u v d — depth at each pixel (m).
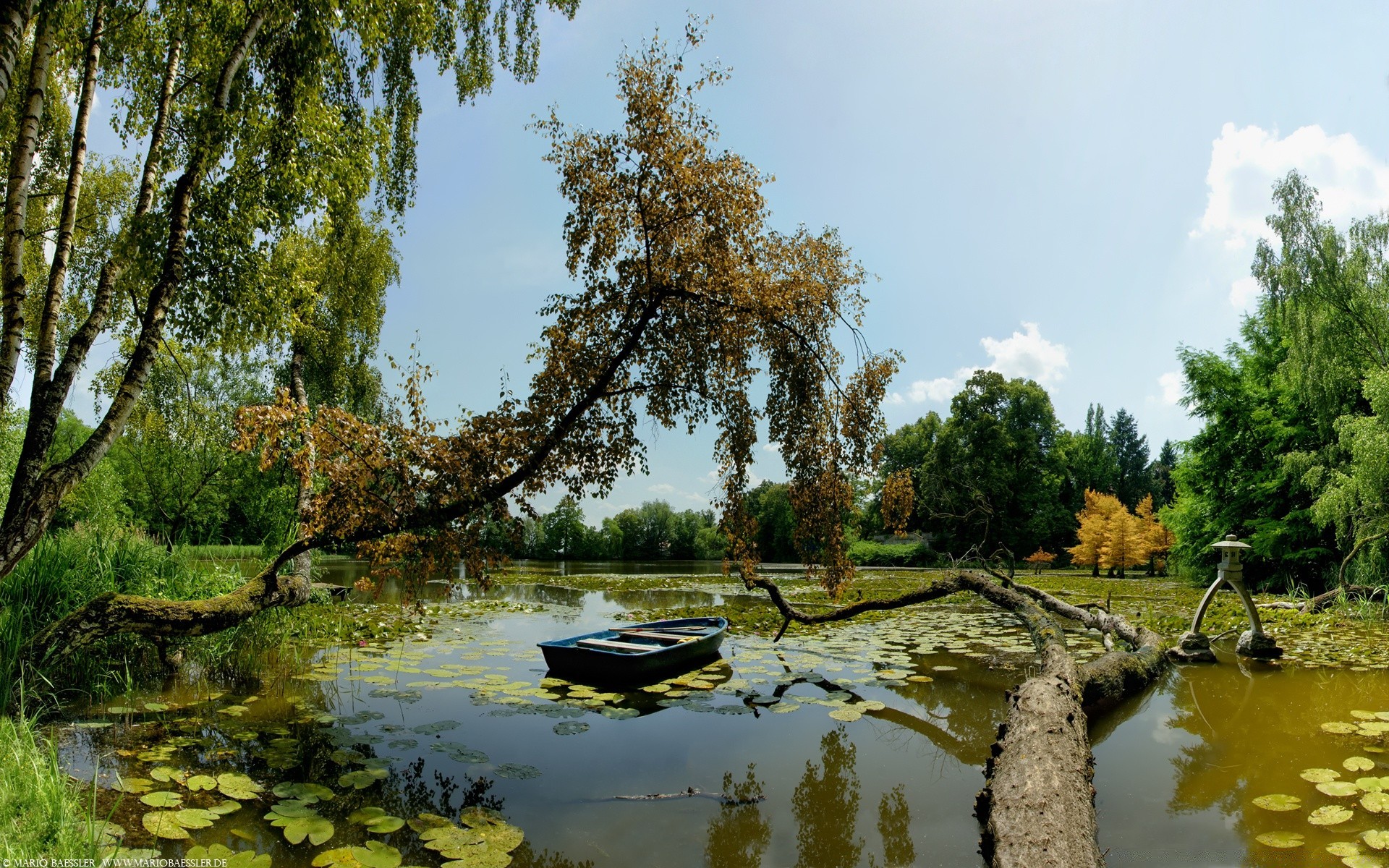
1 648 5.17
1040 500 36.53
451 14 9.48
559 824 3.74
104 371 10.39
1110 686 6.39
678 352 6.74
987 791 3.94
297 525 9.35
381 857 3.16
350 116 8.32
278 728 5.18
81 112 6.82
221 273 6.86
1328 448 15.49
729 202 6.41
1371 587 12.56
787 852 3.46
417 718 5.66
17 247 5.93
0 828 2.87
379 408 15.46
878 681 7.39
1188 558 20.89
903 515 7.90
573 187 6.52
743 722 5.79
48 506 5.50
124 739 4.80
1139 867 3.26
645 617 12.72
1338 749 4.98
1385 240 14.98
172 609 6.11
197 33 6.91
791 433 7.41
